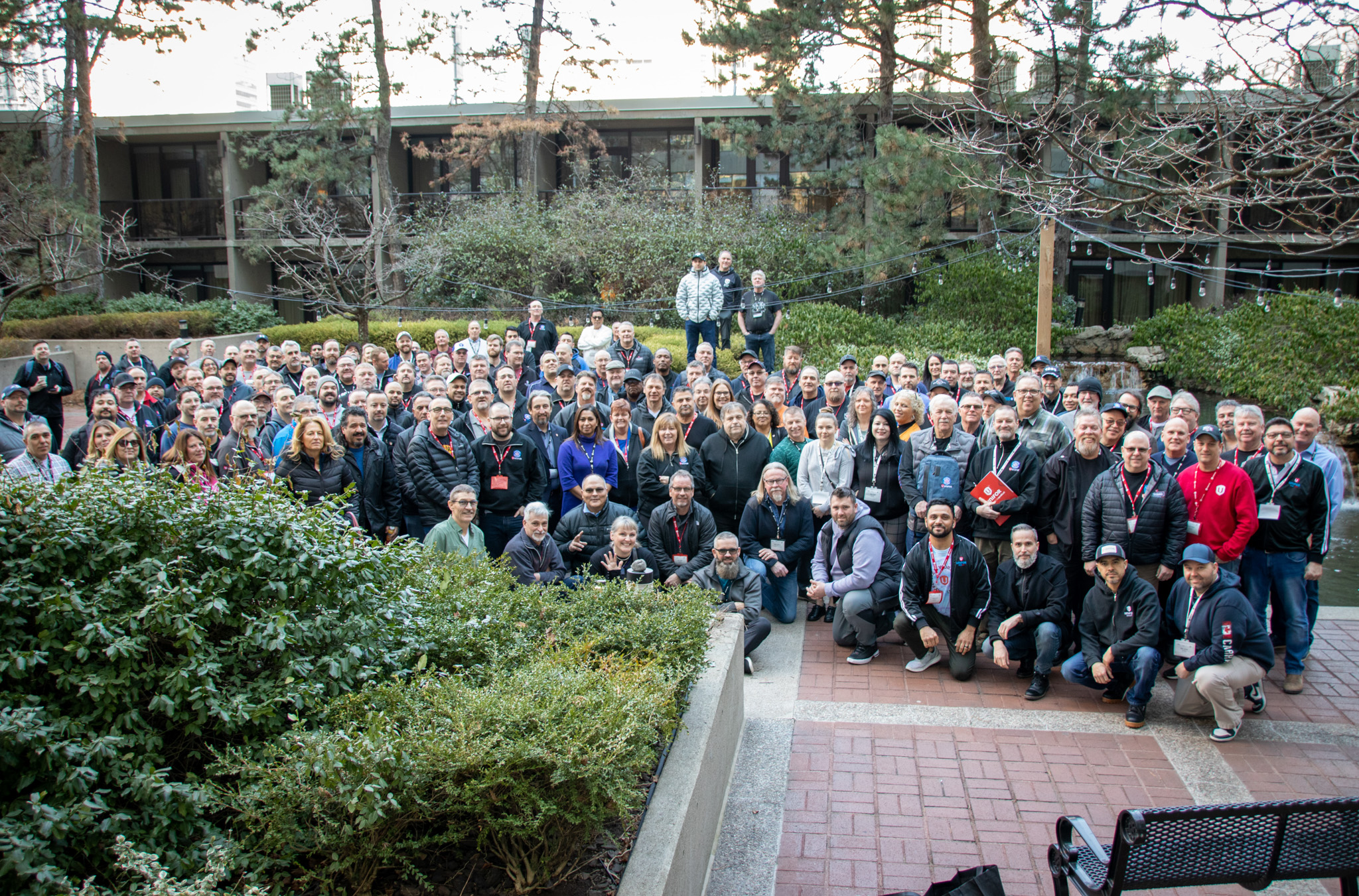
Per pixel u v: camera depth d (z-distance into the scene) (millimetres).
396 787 3172
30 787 2922
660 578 7258
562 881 3432
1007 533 7012
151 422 9766
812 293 20188
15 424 8008
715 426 8703
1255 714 6188
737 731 5719
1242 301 19484
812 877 4461
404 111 24297
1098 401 7910
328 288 21875
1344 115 4602
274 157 23062
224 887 3096
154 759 3213
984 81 10398
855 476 8078
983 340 19141
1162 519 6379
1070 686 6629
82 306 22344
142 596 3461
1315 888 4457
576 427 8047
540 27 21594
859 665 7031
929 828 4859
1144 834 3082
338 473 7074
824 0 17359
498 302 20781
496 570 5574
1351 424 15117
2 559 3342
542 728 3467
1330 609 8305
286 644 3664
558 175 26234
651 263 19750
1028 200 6621
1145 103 8664
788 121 20109
